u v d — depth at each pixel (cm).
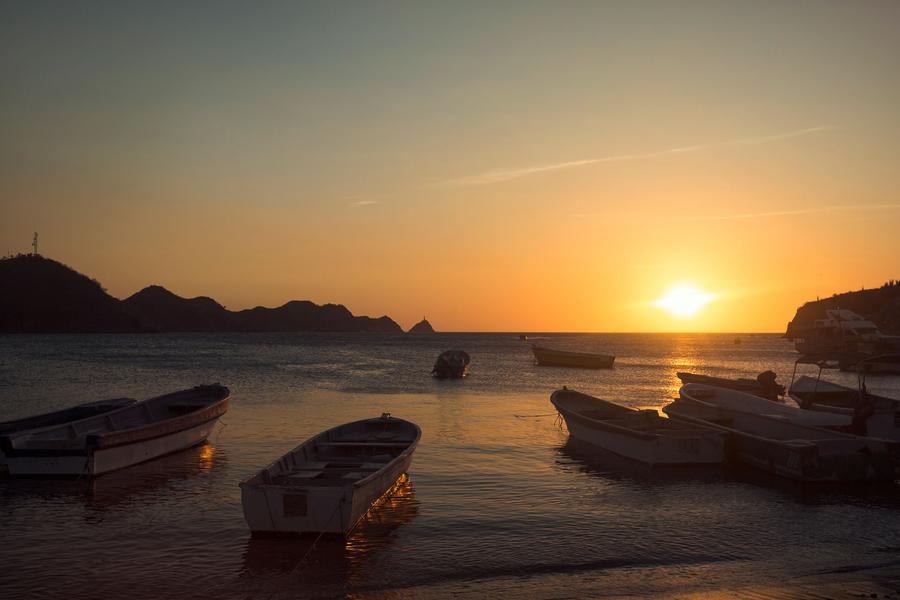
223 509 1434
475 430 2538
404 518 1373
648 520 1373
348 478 1358
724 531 1305
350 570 1085
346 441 1762
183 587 1018
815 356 2936
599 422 2075
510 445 2211
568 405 2528
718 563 1134
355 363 7375
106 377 4922
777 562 1140
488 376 5653
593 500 1526
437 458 1995
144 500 1504
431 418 2878
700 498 1548
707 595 995
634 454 1908
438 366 5347
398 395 3862
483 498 1539
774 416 2067
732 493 1593
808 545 1228
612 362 6988
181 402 2392
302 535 1206
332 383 4669
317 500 1195
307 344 15150
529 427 2619
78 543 1215
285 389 4169
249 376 5244
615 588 1022
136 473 1773
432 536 1259
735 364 8225
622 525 1339
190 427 2067
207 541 1220
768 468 1741
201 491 1588
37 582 1035
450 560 1135
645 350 13600
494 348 13875
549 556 1159
